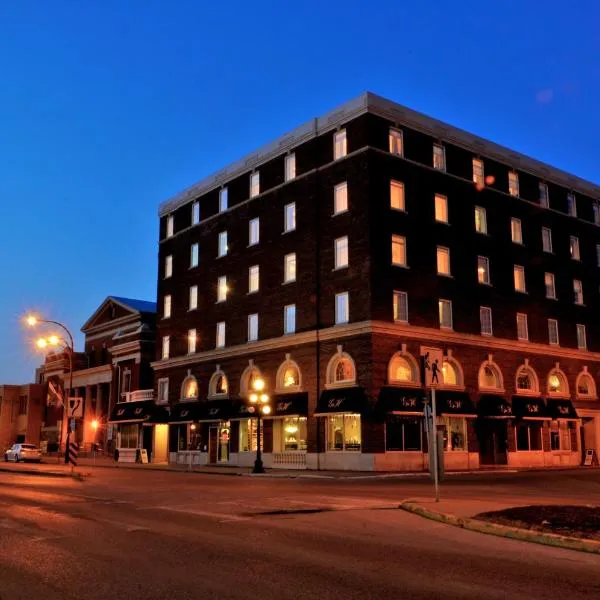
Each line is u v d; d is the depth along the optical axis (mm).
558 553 11031
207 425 49188
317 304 41125
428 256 41281
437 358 19328
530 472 38031
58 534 12945
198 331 51500
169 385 53656
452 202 43594
